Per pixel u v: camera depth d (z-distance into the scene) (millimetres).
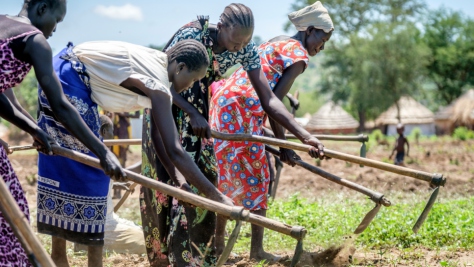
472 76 64625
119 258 6422
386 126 54312
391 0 61844
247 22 5121
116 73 4375
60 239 4820
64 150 4180
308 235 7297
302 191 13117
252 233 6211
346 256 6027
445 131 46844
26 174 16500
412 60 52719
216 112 6184
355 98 54250
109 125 7859
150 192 5039
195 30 5145
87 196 4574
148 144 5016
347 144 33594
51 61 3871
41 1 4090
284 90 6043
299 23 6312
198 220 5035
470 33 65500
